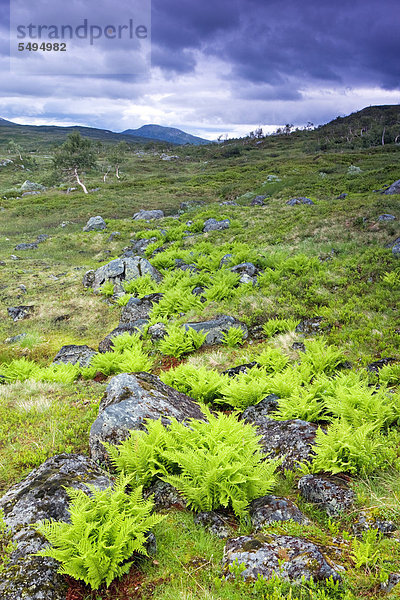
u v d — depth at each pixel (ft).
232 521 13.26
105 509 12.05
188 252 70.33
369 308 36.24
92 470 15.84
